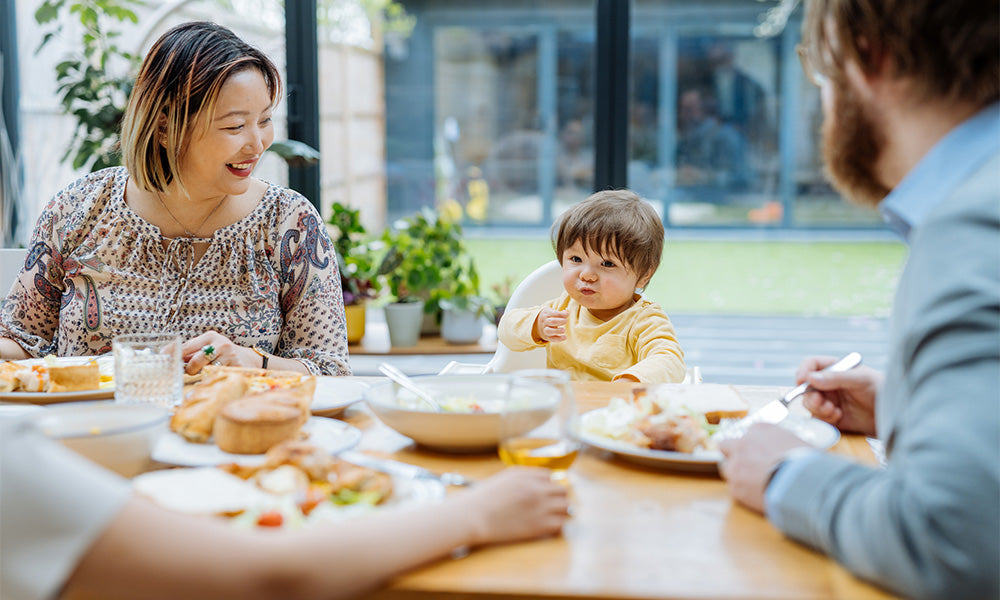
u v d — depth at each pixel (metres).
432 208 3.92
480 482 0.87
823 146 0.83
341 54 3.28
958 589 0.60
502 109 3.86
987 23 0.68
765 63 3.98
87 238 1.59
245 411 0.94
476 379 1.15
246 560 0.60
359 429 1.09
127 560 0.59
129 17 3.05
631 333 1.76
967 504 0.60
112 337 1.56
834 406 1.07
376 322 3.12
